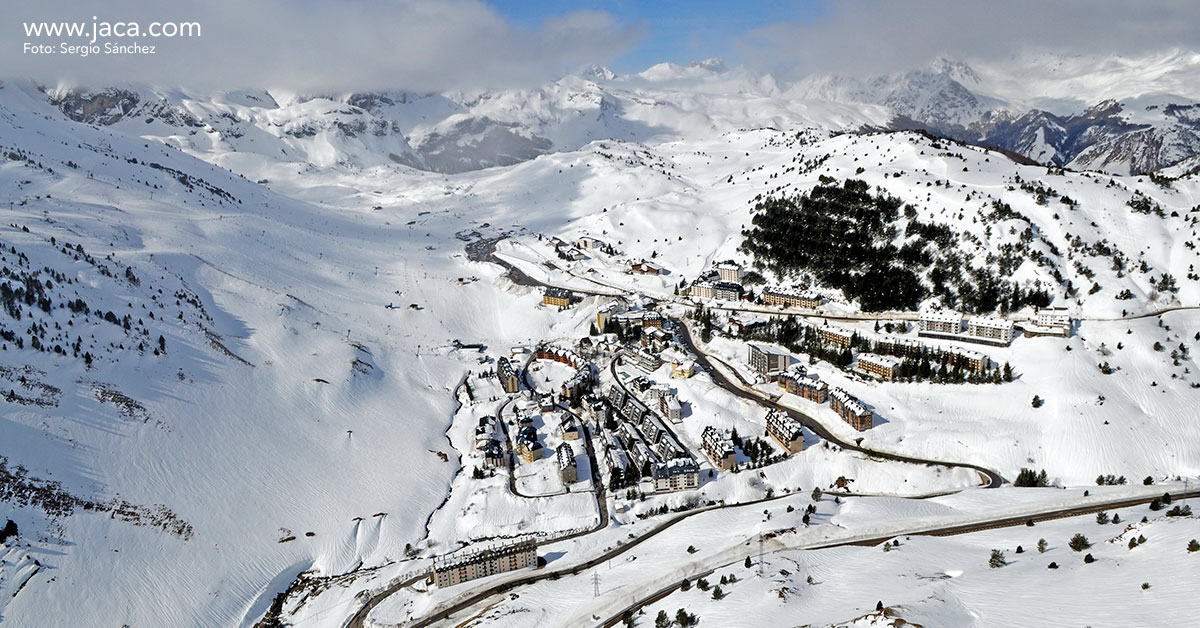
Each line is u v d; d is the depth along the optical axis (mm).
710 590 148375
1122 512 166875
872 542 167000
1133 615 103750
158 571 170250
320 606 172500
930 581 132125
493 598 166500
